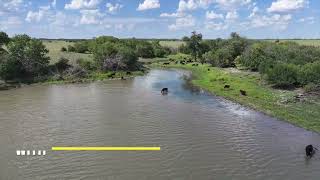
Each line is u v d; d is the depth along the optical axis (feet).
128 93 208.64
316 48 317.01
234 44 374.02
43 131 131.75
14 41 269.03
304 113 153.99
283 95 189.67
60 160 104.63
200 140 121.90
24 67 258.37
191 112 160.35
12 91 215.92
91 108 167.84
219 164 101.96
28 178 93.30
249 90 207.10
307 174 95.61
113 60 311.88
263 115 154.40
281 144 117.60
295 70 211.61
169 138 123.85
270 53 302.04
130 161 103.96
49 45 531.91
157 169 98.78
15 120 146.41
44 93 208.54
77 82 255.50
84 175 95.20
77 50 424.05
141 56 465.06
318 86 195.62
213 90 214.28
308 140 121.39
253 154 109.19
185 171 97.50
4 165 101.24
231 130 132.98
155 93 209.05
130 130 132.77
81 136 126.31
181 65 382.01
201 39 450.30
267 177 93.81
